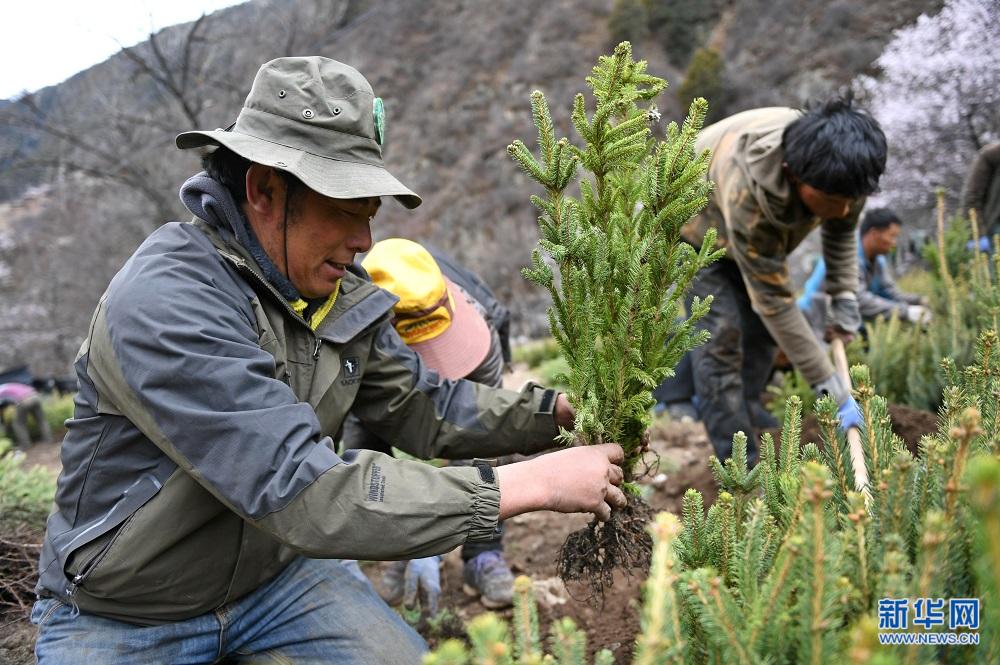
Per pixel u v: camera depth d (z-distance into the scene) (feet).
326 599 5.95
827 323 11.44
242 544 5.28
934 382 10.64
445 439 6.28
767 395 14.24
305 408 4.60
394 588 8.87
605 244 5.16
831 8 93.81
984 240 13.42
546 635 7.72
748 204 8.45
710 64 94.32
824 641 3.13
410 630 6.01
